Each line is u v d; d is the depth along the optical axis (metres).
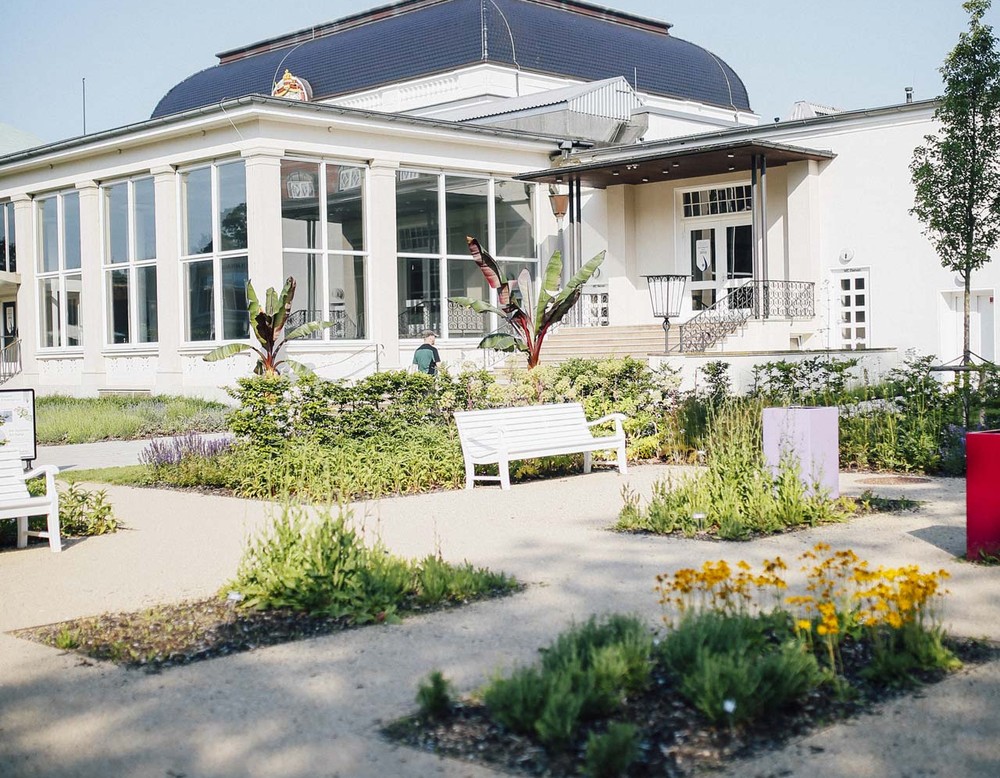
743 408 14.00
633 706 4.93
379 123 23.72
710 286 25.81
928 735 4.62
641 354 23.14
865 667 5.42
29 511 9.05
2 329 32.41
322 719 4.99
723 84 43.44
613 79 31.48
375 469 12.19
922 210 17.22
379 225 24.11
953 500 10.59
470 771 4.36
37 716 5.16
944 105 16.69
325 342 23.19
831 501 9.99
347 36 39.19
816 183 23.38
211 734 4.86
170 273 24.55
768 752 4.46
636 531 9.27
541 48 36.62
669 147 25.67
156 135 24.12
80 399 25.45
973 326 21.89
